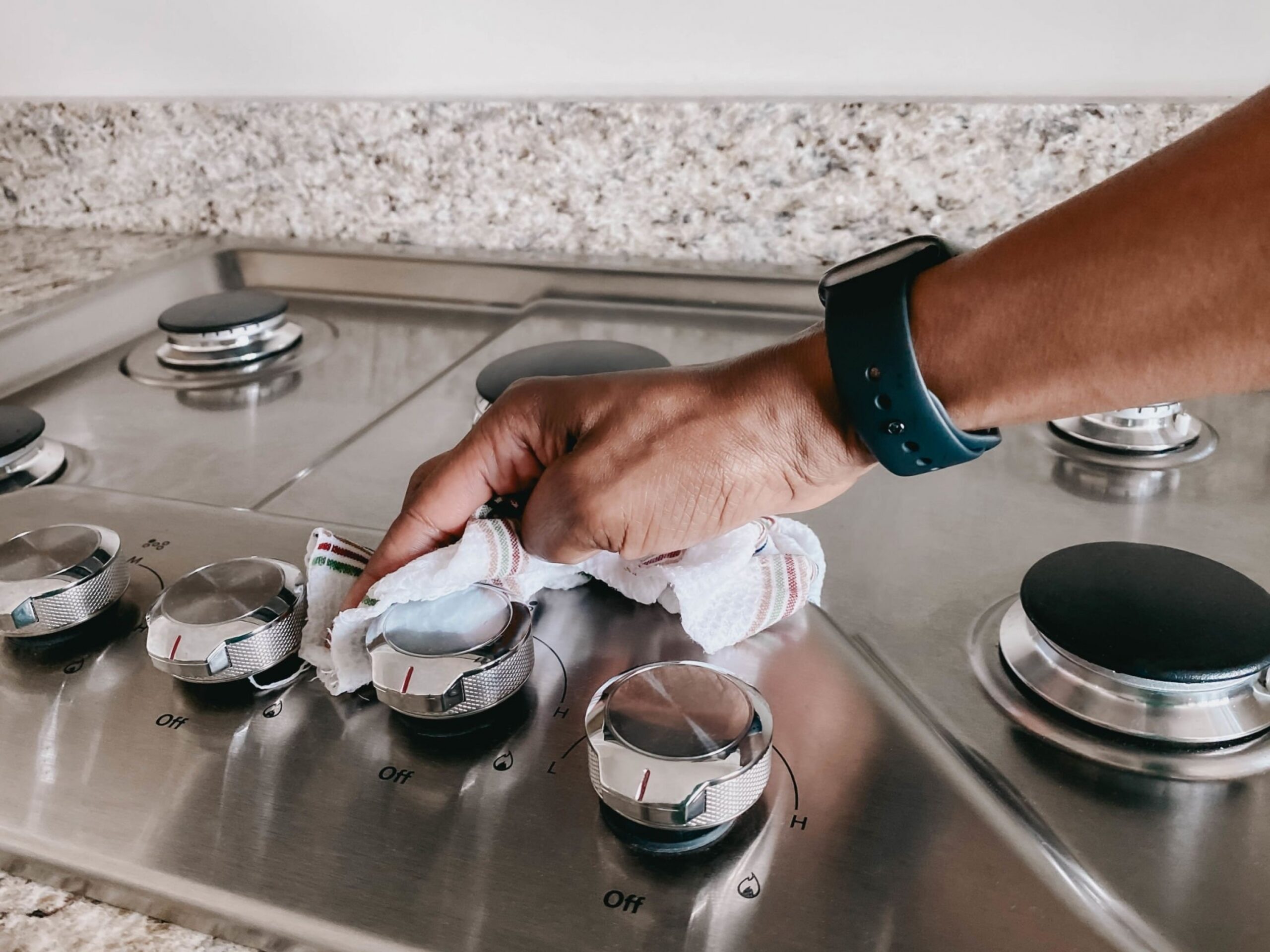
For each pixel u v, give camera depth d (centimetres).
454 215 92
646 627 41
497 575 39
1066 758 37
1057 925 28
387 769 34
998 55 77
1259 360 30
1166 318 30
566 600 43
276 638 38
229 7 92
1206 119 72
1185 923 30
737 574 40
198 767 35
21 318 79
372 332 86
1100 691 38
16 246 99
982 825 31
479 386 67
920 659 43
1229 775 36
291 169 94
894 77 80
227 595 39
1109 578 41
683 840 31
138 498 52
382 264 92
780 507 41
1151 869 32
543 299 88
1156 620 38
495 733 36
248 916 29
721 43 82
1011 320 33
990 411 35
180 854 31
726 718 31
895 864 30
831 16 79
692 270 84
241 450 66
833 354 35
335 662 37
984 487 57
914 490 57
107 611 43
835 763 34
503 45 87
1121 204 31
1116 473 58
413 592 37
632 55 85
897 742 34
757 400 38
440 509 42
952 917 28
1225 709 37
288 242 97
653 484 39
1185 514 54
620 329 82
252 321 80
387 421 68
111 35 96
